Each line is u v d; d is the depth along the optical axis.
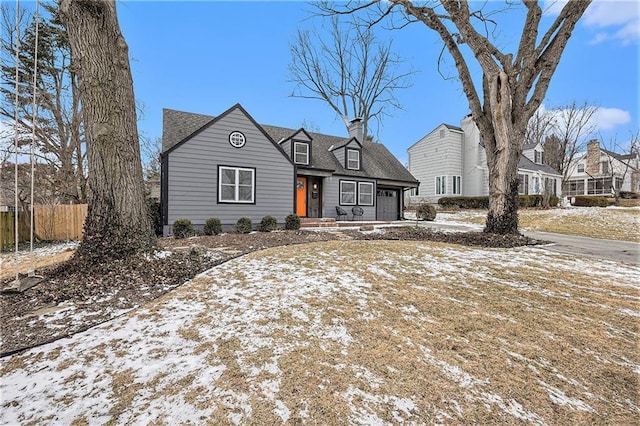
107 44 4.66
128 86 4.92
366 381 2.24
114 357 2.50
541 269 5.37
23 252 8.42
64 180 13.41
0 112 12.35
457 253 6.54
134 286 4.07
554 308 3.66
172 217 9.75
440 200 22.06
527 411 2.00
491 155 8.64
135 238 4.85
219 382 2.21
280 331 2.97
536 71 8.10
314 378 2.27
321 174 14.02
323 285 4.29
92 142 4.64
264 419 1.87
